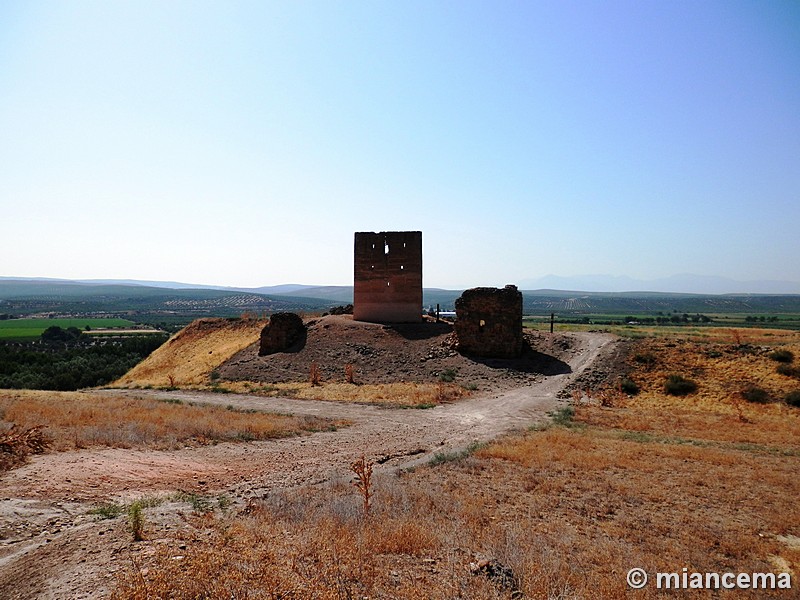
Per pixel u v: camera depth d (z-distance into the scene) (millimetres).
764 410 27344
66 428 18844
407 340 43375
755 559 9531
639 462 16734
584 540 10188
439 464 16641
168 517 9922
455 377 36688
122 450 16469
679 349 36625
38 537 8719
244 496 12445
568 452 18141
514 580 7633
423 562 8133
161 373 48969
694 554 9625
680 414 27500
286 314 46062
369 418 26969
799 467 16484
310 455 18172
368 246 48125
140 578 6340
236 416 25375
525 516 11547
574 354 40125
